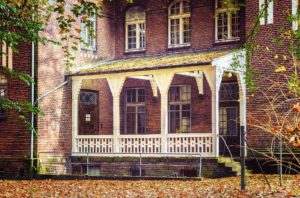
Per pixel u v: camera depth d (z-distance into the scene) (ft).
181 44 99.25
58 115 94.43
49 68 93.40
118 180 79.15
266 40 85.40
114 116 91.35
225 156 92.07
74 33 97.55
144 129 101.09
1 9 65.72
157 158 85.81
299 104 38.45
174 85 98.68
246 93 86.22
